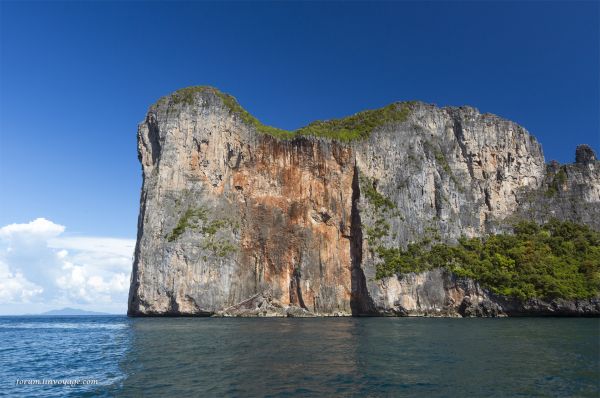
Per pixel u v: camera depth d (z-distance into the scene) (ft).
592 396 75.36
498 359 110.01
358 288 328.70
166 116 361.30
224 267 324.80
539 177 404.98
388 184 356.59
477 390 79.20
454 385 82.64
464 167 388.57
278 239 346.33
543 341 145.07
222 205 351.67
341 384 83.51
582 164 402.52
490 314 291.38
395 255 321.32
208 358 114.52
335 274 337.72
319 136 367.45
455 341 146.00
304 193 358.43
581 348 128.77
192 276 315.37
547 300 285.23
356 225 343.05
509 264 315.17
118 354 128.26
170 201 339.98
